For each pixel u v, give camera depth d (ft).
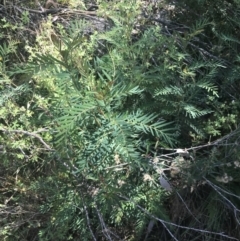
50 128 6.84
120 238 7.73
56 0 9.07
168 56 7.46
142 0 8.80
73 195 7.20
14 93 6.93
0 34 7.92
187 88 7.50
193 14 8.66
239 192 7.64
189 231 7.79
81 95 6.11
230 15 8.48
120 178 7.09
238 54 8.11
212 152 7.00
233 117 7.36
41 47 7.45
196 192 7.70
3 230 7.47
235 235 7.79
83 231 7.46
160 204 7.34
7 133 6.99
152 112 7.41
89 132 6.60
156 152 7.15
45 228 7.59
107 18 8.38
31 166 7.69
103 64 7.06
